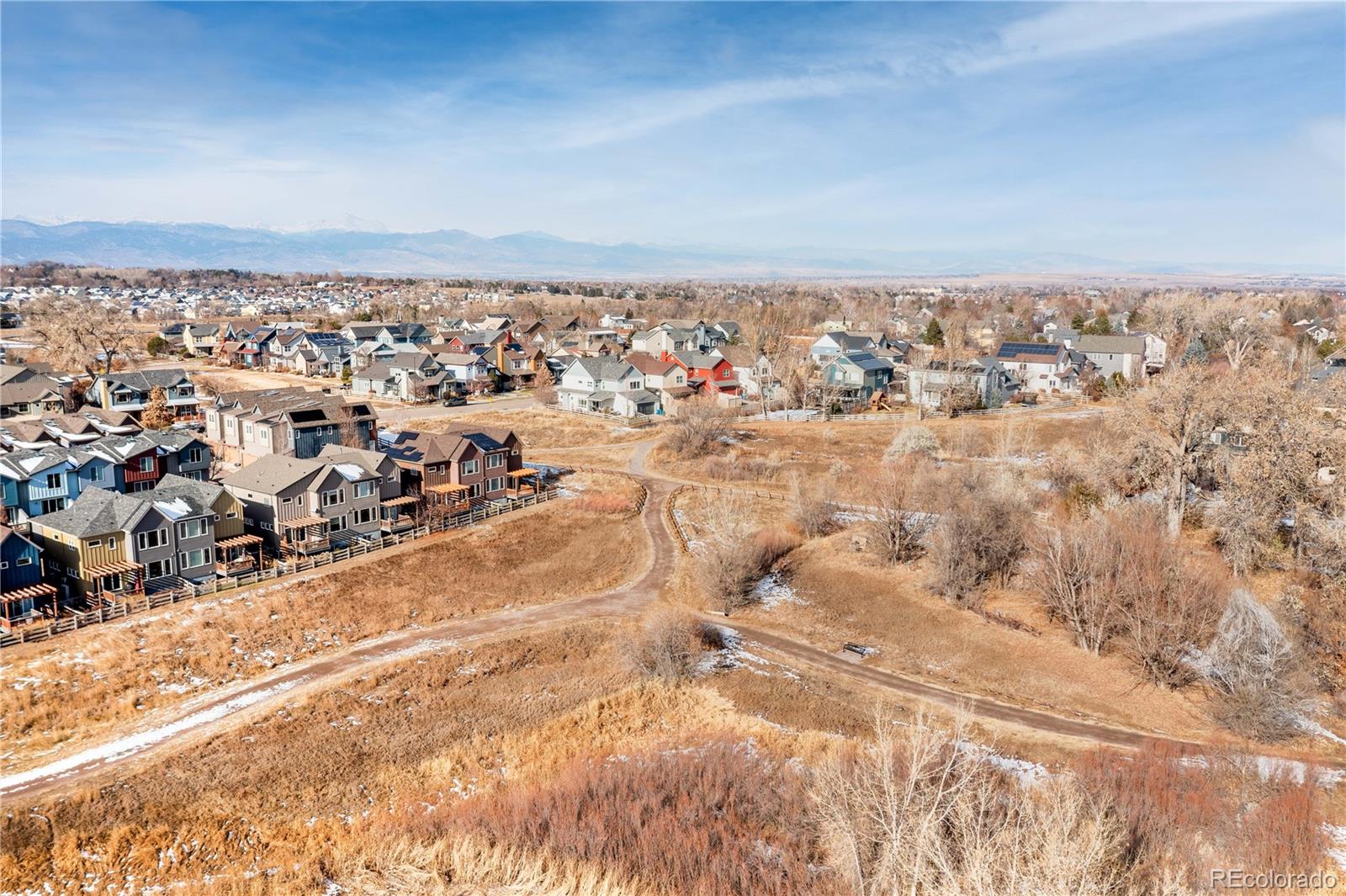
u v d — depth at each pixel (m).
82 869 25.64
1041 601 49.75
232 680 39.81
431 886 23.94
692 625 45.72
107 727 35.03
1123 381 103.75
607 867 24.56
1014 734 36.94
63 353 117.25
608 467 81.56
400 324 148.50
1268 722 36.03
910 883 20.03
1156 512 54.78
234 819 28.72
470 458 67.38
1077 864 18.56
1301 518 48.03
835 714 38.34
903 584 53.19
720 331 149.88
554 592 52.47
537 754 33.62
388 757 33.59
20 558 43.66
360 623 46.62
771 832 27.28
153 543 47.97
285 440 71.19
